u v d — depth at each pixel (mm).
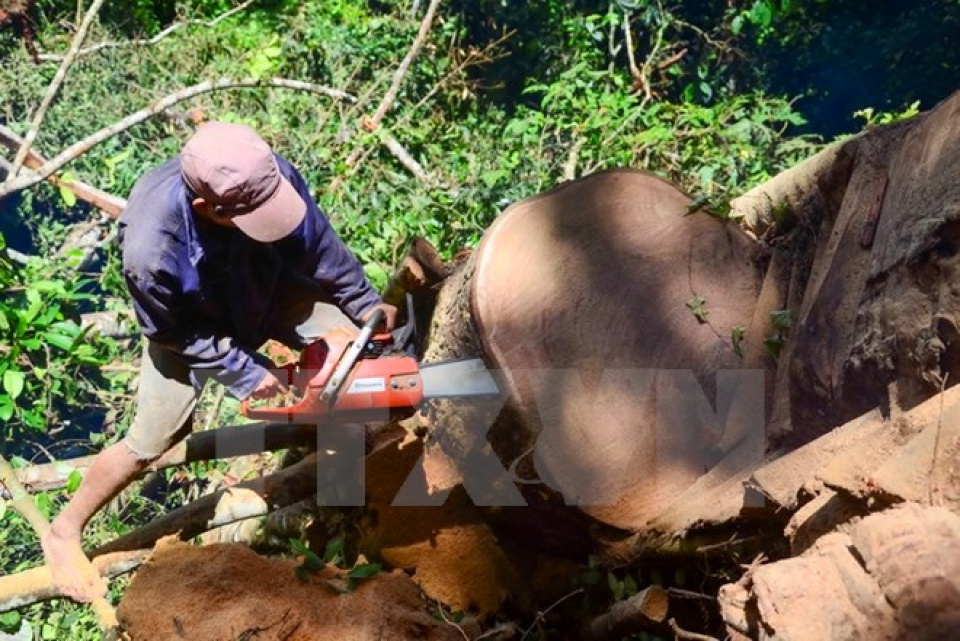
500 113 9719
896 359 2814
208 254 3271
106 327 7727
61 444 6145
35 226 12258
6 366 4621
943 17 11555
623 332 3609
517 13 11898
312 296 3830
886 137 3363
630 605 3244
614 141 6727
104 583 3820
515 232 3660
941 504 2193
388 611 3250
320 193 6953
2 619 4254
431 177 7242
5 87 10922
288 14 12508
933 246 2734
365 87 9438
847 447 2711
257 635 3152
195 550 3473
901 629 1974
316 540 4297
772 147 7379
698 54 11984
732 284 3754
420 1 11188
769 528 2943
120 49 11008
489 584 3904
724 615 2459
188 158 3104
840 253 3287
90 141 6227
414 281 4074
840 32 12016
